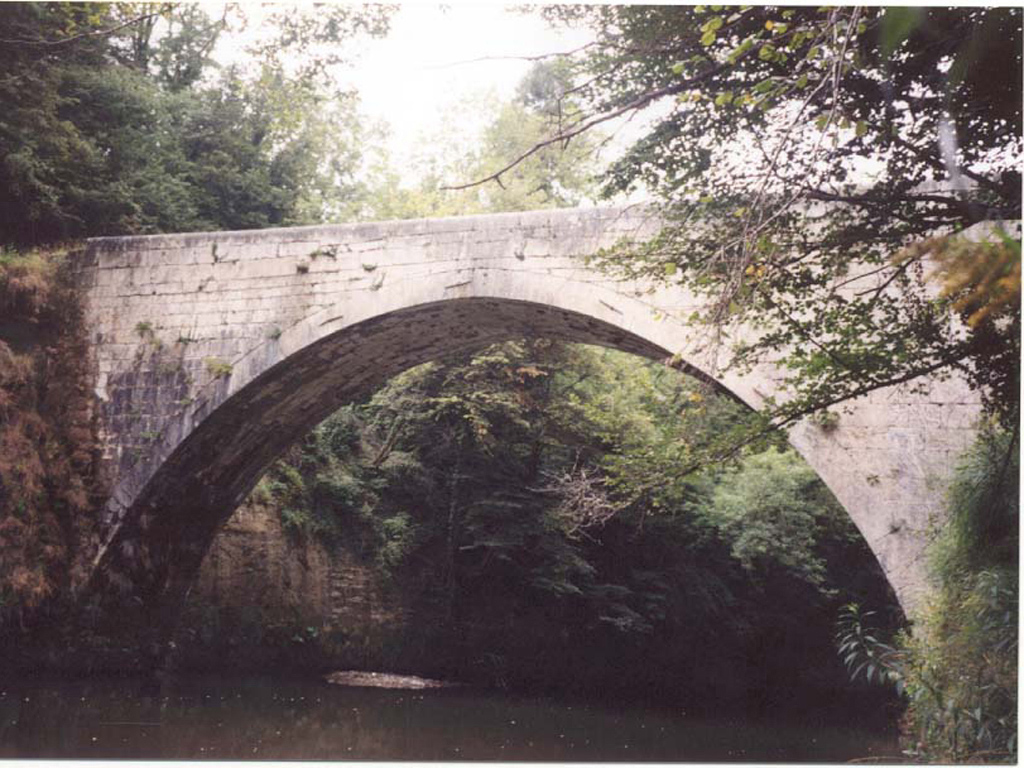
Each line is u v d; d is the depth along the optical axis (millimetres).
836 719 20375
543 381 21281
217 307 14766
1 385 14156
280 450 17047
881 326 6965
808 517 21422
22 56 15086
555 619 22609
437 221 13953
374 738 12523
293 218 23531
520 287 13344
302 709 14914
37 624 14586
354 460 21812
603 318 12812
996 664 7270
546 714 17141
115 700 14039
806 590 24547
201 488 16047
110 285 15234
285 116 12672
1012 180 5613
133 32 19219
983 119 5520
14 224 16141
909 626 10234
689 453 8391
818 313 7098
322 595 20078
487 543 20812
